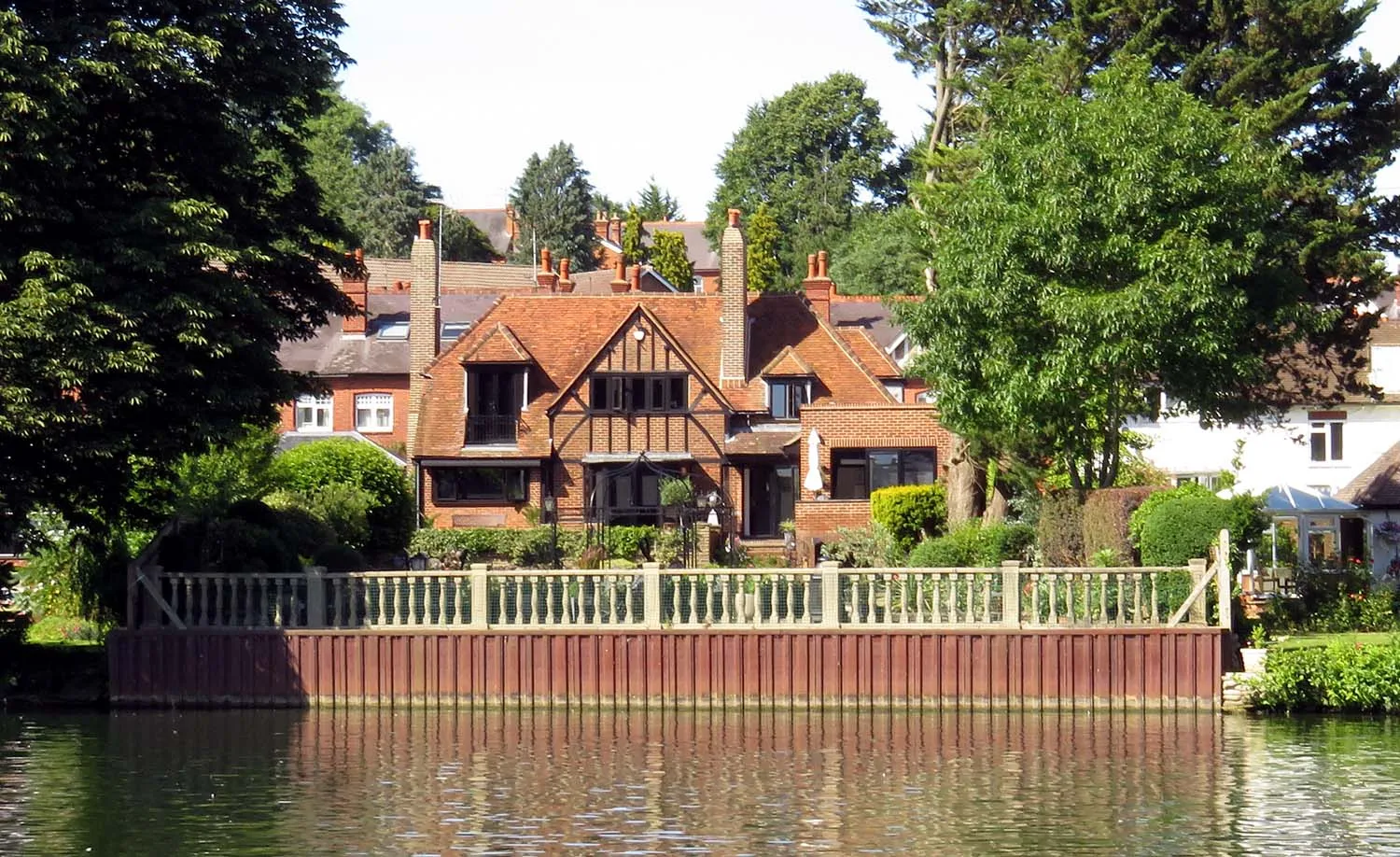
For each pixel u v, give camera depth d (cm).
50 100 3384
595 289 10831
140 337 3494
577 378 6384
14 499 3544
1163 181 4044
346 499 5175
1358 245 4809
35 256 3369
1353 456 6594
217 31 3697
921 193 5109
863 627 3447
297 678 3512
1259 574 4909
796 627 3456
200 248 3500
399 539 5591
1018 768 2852
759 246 11794
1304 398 5084
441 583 3525
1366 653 3434
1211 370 4125
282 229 3941
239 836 2355
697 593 3619
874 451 6166
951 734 3192
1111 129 4078
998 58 5269
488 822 2442
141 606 3559
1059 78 4875
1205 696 3425
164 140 3778
